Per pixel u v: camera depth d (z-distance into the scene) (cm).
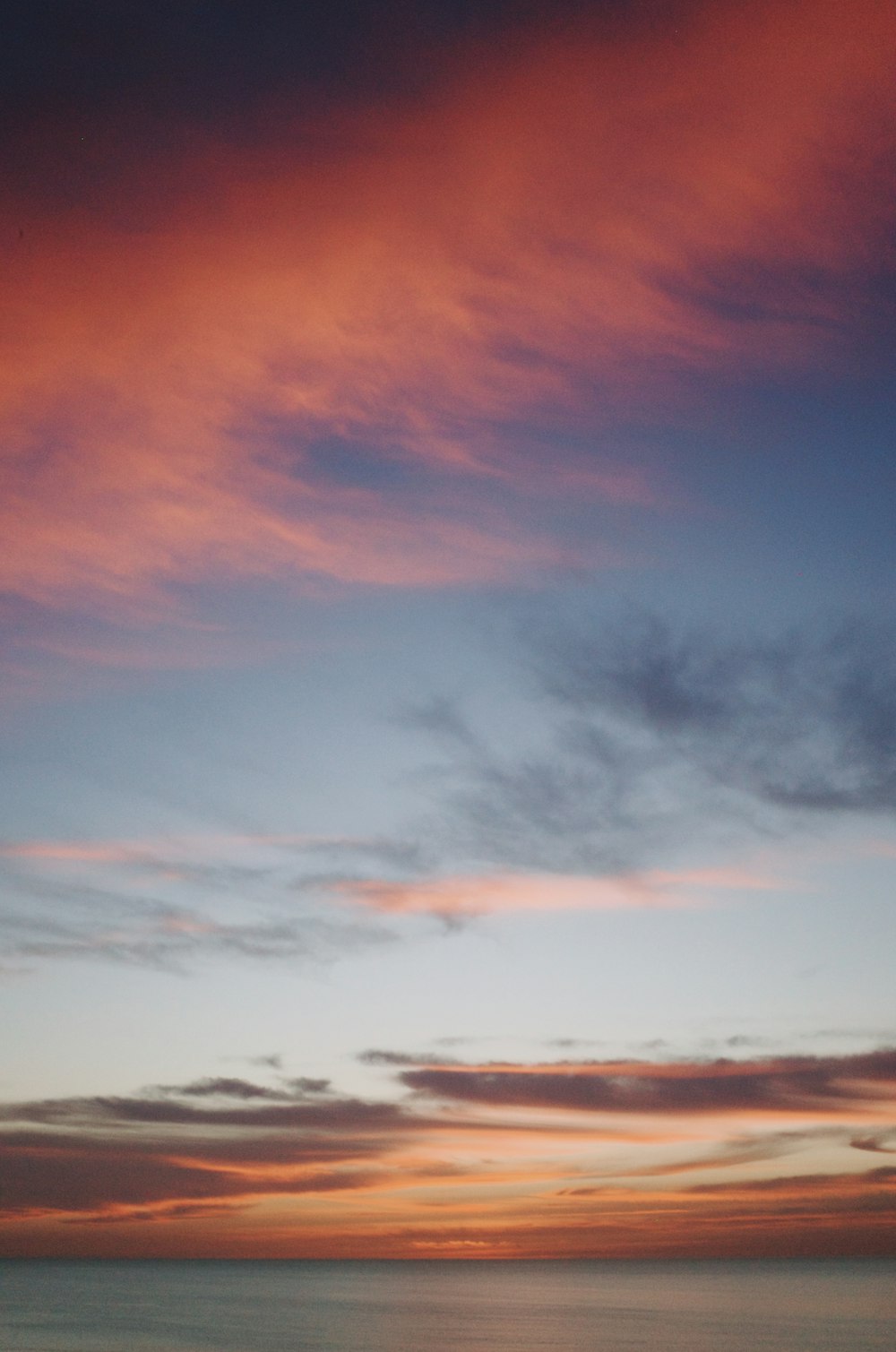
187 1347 8719
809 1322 11506
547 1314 13138
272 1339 9506
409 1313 13438
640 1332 10256
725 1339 9394
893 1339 9500
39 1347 8625
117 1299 16438
